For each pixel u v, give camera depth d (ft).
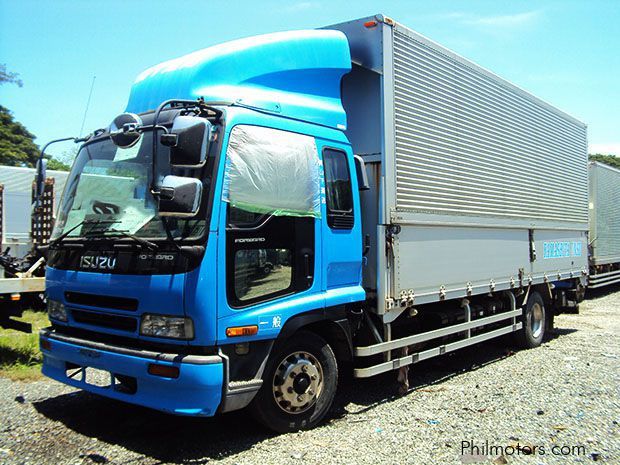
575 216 34.22
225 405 13.14
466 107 22.98
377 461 13.79
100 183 15.47
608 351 28.68
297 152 15.64
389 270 18.31
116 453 14.05
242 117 14.25
